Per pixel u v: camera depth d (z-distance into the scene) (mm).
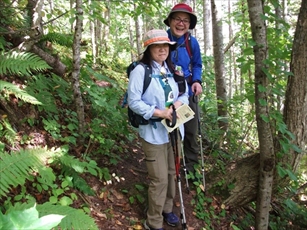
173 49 2879
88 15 3578
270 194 3660
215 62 5871
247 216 4059
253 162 3947
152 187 2834
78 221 1980
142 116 2682
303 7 3301
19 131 3100
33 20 3656
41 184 2689
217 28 5770
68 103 4020
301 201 5168
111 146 3666
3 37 3752
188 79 3602
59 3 7934
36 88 3514
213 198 3877
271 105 3527
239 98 4914
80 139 3514
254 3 3086
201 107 5699
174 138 2871
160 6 4461
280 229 4148
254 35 3154
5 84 2580
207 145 4988
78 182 2906
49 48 4891
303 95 3428
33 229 1000
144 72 2639
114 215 2986
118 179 3445
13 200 2395
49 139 3297
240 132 6277
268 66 3156
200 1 14438
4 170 2016
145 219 3145
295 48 3389
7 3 4488
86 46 7184
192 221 3443
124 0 4625
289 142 3309
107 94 3908
